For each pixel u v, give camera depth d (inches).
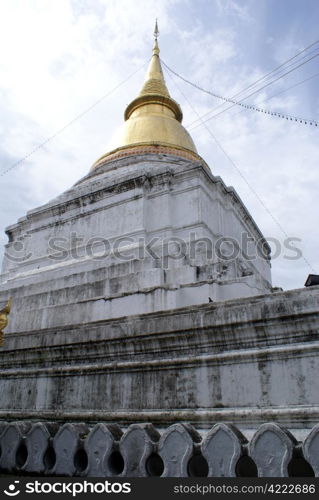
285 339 302.4
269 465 220.2
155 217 748.0
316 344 285.1
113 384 361.7
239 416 291.1
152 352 355.9
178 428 252.4
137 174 777.6
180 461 242.8
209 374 319.9
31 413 394.3
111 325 382.6
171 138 1008.2
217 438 239.3
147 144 973.2
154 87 1173.1
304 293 300.2
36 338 429.7
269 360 300.4
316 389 275.4
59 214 855.7
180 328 341.7
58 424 335.0
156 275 543.5
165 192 756.6
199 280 561.6
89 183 885.2
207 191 770.2
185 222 723.4
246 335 315.6
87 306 534.0
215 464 233.5
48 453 299.3
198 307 343.6
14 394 424.2
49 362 415.8
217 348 327.6
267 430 227.8
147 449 255.1
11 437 319.3
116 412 345.1
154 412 326.3
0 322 406.0
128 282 558.9
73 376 389.4
